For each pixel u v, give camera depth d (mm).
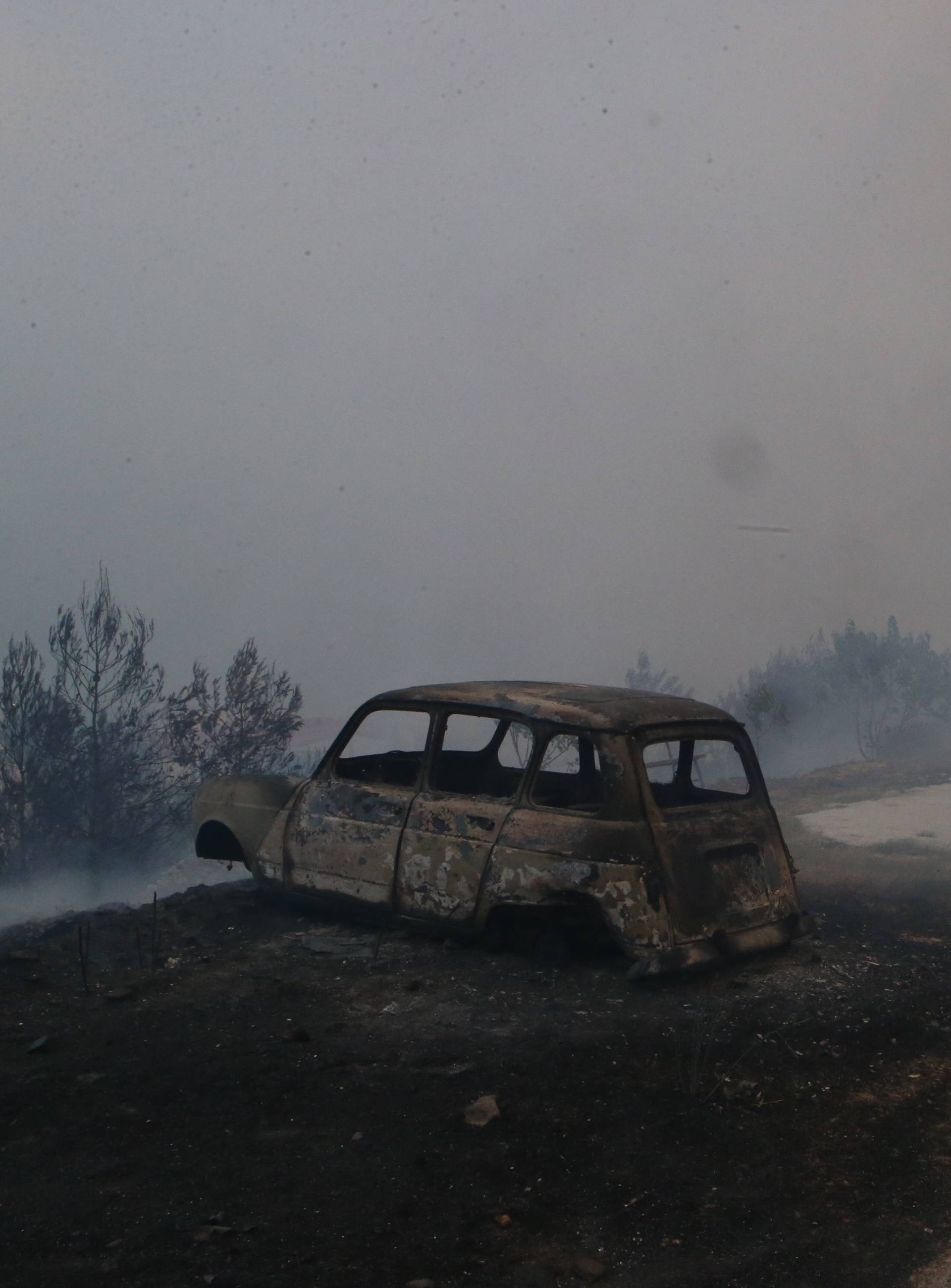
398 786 6402
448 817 6047
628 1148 3871
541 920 5758
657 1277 3088
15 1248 3072
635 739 5648
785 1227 3387
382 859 6242
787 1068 4648
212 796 7270
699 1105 4246
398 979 5566
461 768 7332
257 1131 3887
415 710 6477
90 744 16562
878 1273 3129
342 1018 5059
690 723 5984
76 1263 3008
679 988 5484
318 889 6551
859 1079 4617
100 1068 4430
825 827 12523
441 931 6012
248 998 5340
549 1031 4879
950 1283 3072
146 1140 3793
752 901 5871
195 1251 3086
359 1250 3137
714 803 6168
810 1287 3049
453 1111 4094
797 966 6043
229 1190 3457
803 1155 3893
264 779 7105
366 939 6254
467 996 5324
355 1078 4371
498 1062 4543
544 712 5887
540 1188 3561
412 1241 3201
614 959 5859
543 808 5746
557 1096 4246
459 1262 3109
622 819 5496
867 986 5797
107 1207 3324
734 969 5844
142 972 5762
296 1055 4598
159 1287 2898
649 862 5449
